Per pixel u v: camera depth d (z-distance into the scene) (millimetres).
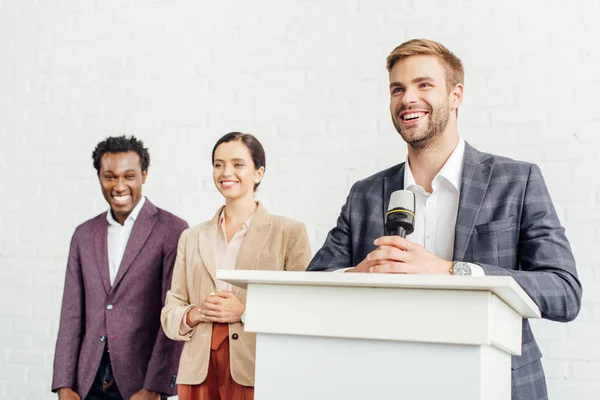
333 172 3012
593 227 2678
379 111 2998
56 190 3373
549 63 2805
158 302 2982
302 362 1265
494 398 1277
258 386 1286
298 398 1259
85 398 2900
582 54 2775
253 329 1297
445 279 1154
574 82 2770
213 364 2414
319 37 3121
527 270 1755
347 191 2982
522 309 1432
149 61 3359
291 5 3186
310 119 3076
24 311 3330
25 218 3396
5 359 3316
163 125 3285
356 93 3037
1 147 3490
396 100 1938
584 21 2791
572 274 1678
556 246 1730
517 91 2820
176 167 3219
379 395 1208
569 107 2760
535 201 1806
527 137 2787
